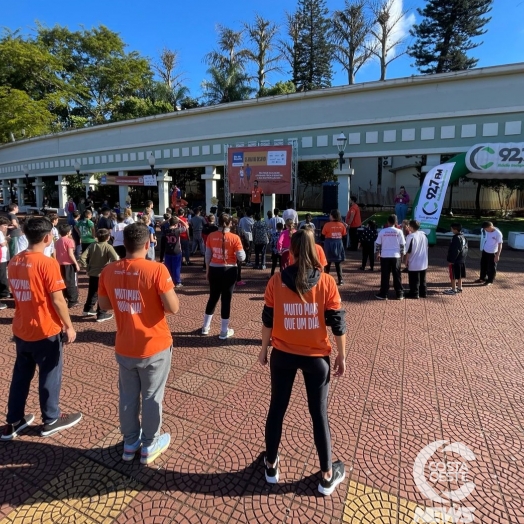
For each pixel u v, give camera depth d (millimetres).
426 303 7227
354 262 11523
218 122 19969
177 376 4273
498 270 10203
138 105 36125
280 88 32531
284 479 2715
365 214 22969
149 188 37406
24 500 2529
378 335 5543
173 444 3094
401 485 2670
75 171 27469
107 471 2787
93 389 3971
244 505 2496
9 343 5238
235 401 3756
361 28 37219
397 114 15648
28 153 31156
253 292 8148
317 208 34688
